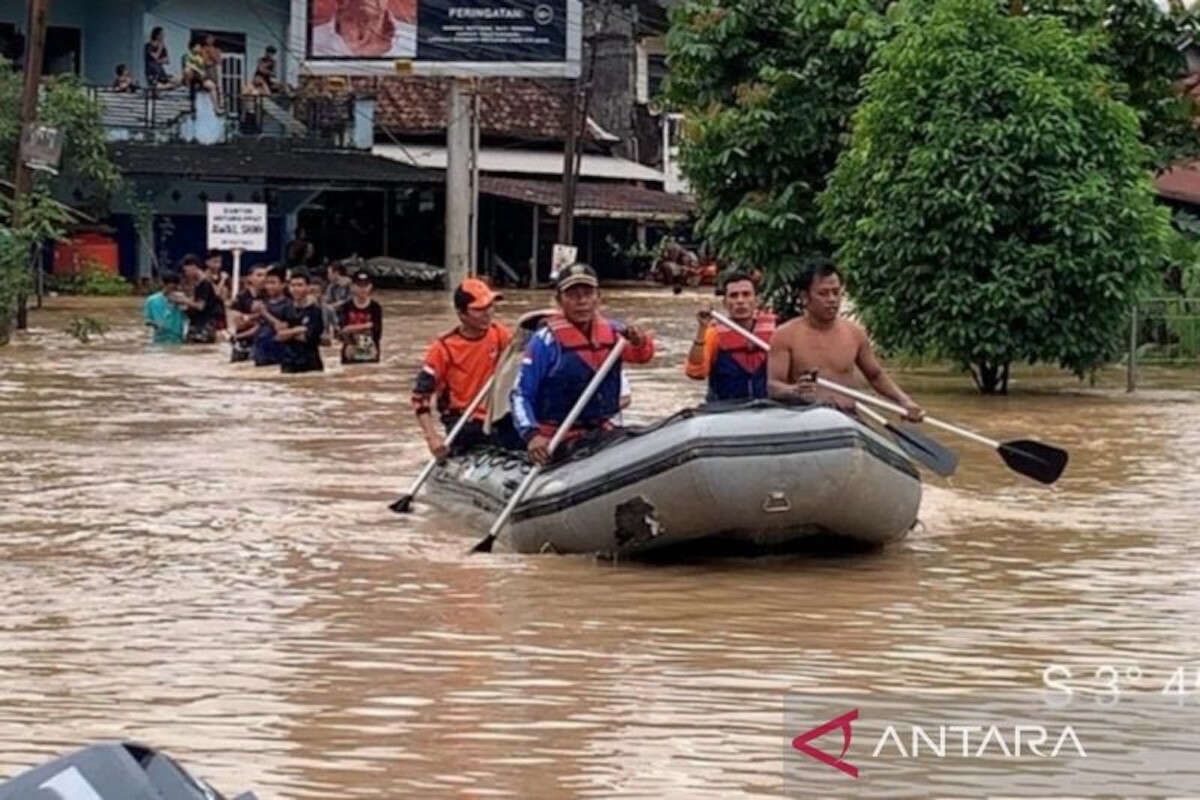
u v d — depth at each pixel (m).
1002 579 19.28
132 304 71.56
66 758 7.21
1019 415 35.06
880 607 17.86
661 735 13.42
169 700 14.42
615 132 104.31
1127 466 28.06
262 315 44.94
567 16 78.12
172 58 85.75
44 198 55.50
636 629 16.88
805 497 19.39
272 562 20.11
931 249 38.09
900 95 38.69
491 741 13.29
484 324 24.14
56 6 84.38
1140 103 45.47
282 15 87.62
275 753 13.03
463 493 22.91
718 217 46.25
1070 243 37.75
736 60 46.50
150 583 18.95
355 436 31.22
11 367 44.78
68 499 24.31
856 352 21.95
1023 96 37.78
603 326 21.19
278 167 81.44
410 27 79.06
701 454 19.22
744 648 16.16
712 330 22.27
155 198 82.12
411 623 17.11
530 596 18.31
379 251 90.56
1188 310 45.75
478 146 88.62
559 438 20.72
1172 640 16.48
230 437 31.05
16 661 15.64
